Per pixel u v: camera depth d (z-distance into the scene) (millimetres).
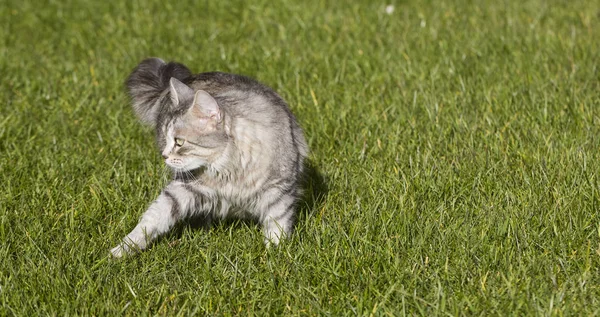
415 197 7152
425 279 5984
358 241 6508
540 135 8180
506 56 10617
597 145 8008
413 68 10344
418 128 8594
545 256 6180
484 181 7363
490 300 5680
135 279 6129
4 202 7250
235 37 12109
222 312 5738
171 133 6324
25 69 11055
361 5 13305
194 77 7430
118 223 6914
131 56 11273
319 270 6121
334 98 9562
